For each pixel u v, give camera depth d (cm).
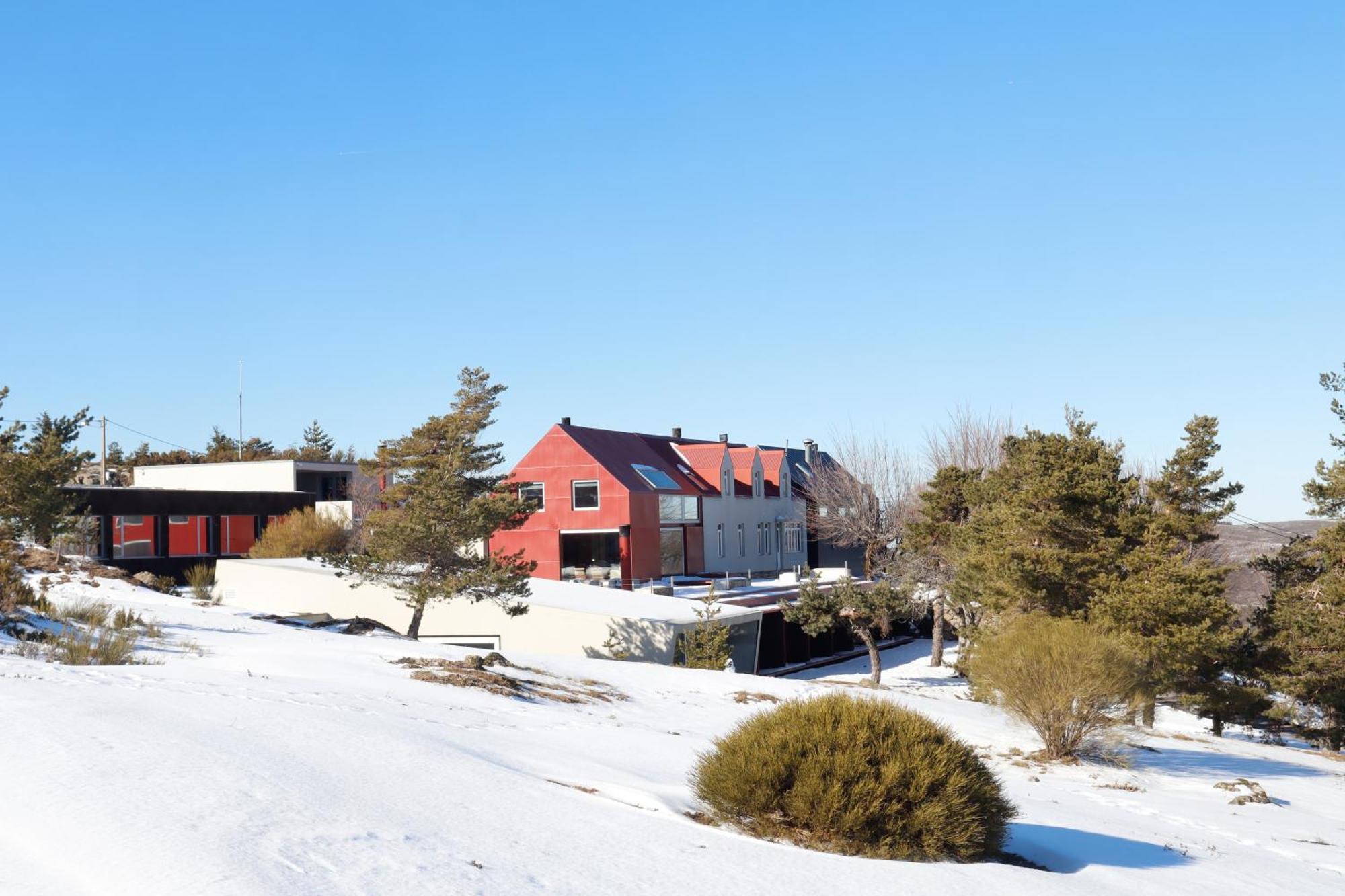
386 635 3212
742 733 1072
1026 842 1138
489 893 623
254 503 5656
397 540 3244
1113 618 2803
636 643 3475
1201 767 2164
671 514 5994
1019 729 2261
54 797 714
